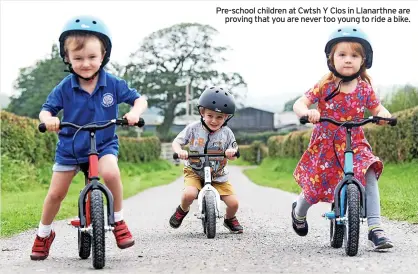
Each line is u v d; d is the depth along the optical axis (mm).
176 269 4535
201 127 6926
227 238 6398
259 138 70562
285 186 17078
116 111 5133
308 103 5590
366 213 5176
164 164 37094
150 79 62594
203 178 7035
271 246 5703
